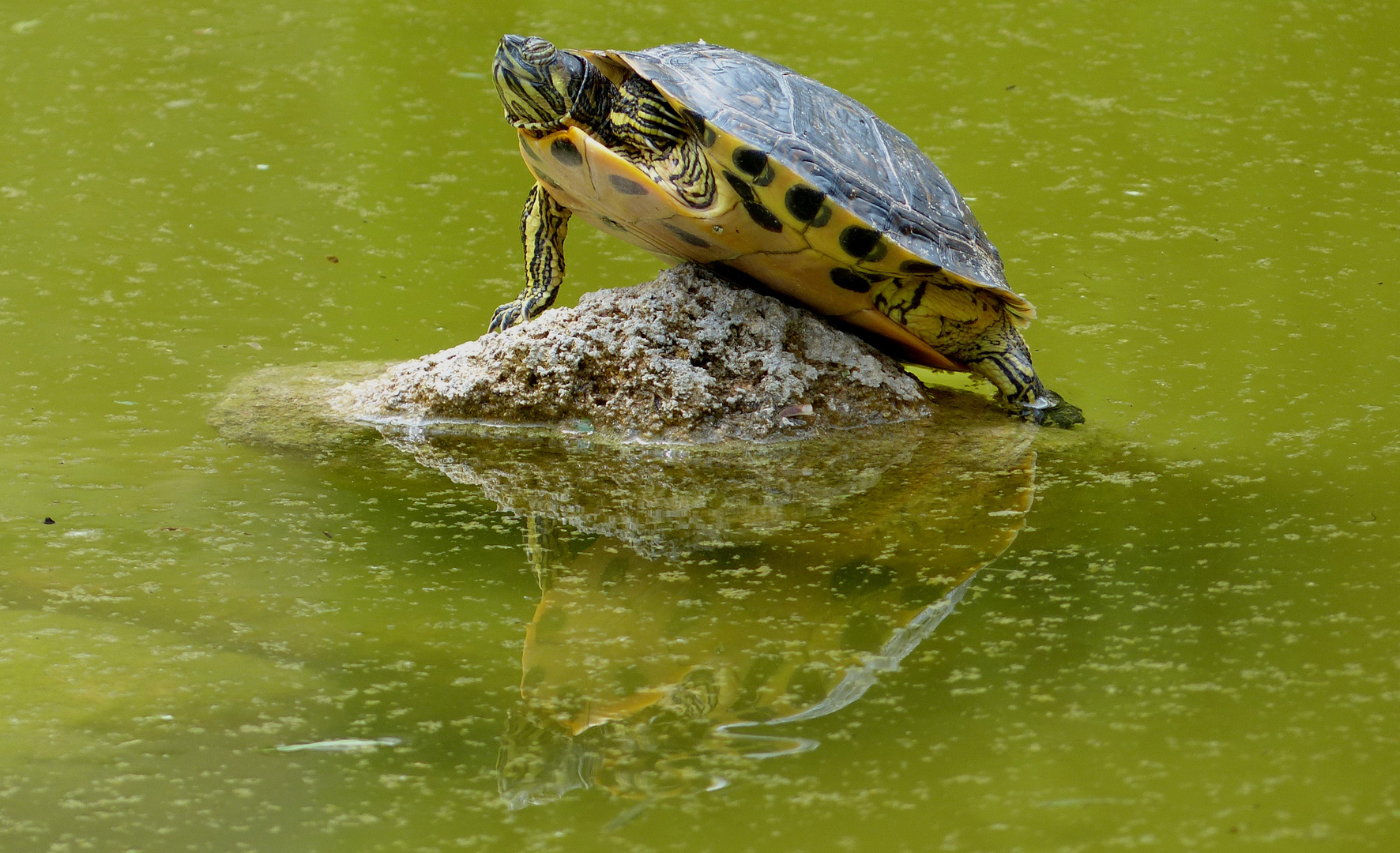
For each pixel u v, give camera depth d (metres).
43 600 6.54
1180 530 7.38
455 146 16.44
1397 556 6.93
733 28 20.28
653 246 9.97
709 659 6.03
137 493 8.08
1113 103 17.56
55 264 12.72
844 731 5.36
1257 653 5.93
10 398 9.74
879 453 8.94
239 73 18.77
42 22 20.84
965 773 5.03
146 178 15.16
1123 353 10.59
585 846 4.62
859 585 6.80
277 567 7.04
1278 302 11.57
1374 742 5.19
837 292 9.52
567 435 9.46
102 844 4.62
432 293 12.30
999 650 6.04
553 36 19.73
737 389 9.38
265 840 4.61
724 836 4.64
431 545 7.41
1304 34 20.38
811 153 8.66
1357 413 9.20
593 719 5.50
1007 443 9.05
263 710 5.55
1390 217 13.62
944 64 19.11
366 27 20.81
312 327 11.45
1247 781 4.93
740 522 7.74
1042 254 12.88
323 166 15.69
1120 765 5.05
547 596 6.71
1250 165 15.32
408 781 5.04
